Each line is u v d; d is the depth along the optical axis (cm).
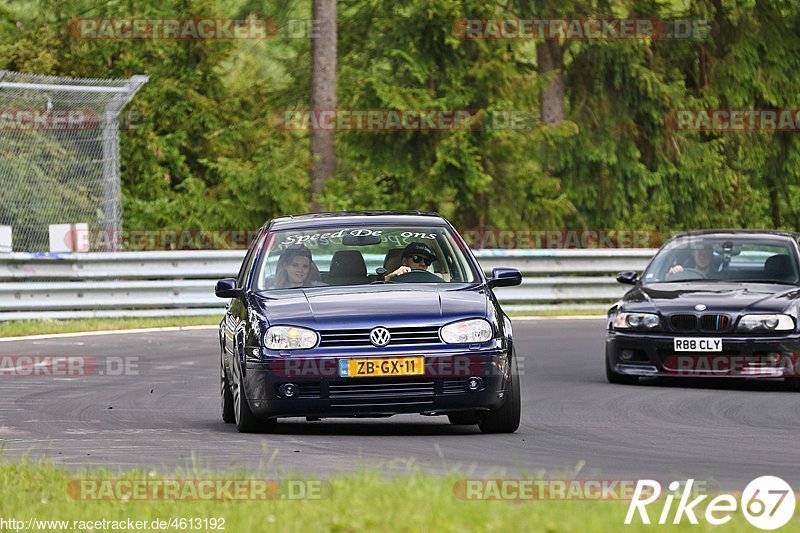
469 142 10394
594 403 3922
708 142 11706
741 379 4653
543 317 7394
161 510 1992
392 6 10994
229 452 2850
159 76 11562
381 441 3033
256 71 12150
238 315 3309
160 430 3325
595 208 11525
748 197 12281
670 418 3553
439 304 3112
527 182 10819
